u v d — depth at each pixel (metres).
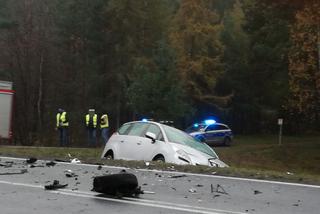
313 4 34.72
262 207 8.83
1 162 15.84
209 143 43.53
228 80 65.38
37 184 11.14
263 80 59.62
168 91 42.91
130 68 52.81
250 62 55.53
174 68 43.47
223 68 59.84
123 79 51.94
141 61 49.81
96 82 53.06
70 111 51.62
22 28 50.78
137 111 43.47
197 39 52.97
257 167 35.69
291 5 38.44
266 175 12.59
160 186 10.99
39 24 51.03
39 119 49.91
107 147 17.50
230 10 74.56
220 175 12.70
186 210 8.50
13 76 50.41
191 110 48.56
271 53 48.56
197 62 52.88
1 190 10.38
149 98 42.78
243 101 67.31
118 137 17.34
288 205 9.04
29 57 50.31
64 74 52.97
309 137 60.31
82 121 50.31
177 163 14.91
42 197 9.62
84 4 54.19
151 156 15.73
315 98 39.03
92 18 54.28
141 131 16.70
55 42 52.44
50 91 51.81
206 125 44.09
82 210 8.47
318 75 37.53
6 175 12.62
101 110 52.41
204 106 61.16
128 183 9.83
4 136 31.67
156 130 16.27
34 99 50.25
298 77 38.84
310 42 37.44
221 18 76.75
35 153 19.86
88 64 53.78
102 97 54.00
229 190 10.55
